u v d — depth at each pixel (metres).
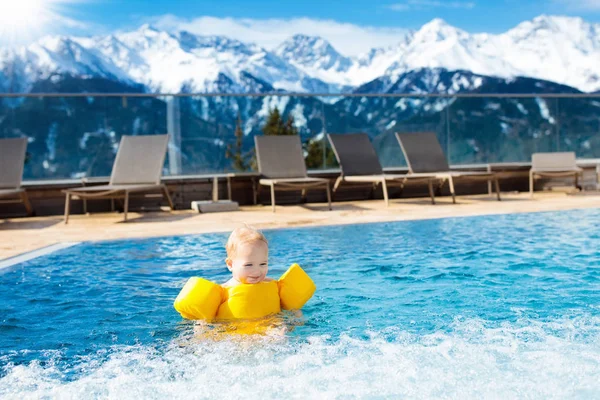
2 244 5.59
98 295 3.33
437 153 9.55
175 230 6.29
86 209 8.76
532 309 2.83
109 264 4.32
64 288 3.52
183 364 2.23
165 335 2.58
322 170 9.95
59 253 4.92
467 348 2.32
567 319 2.65
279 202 9.38
